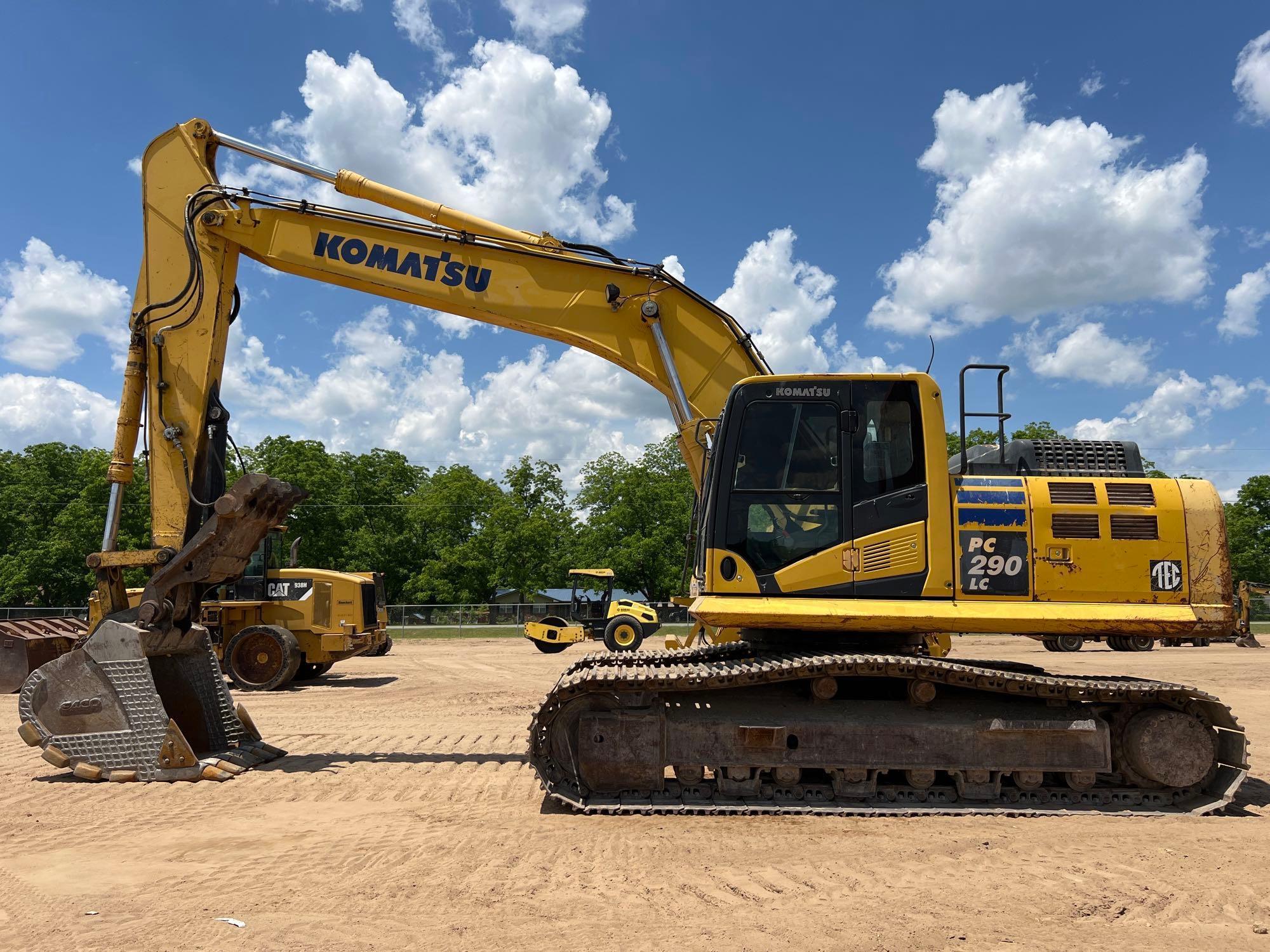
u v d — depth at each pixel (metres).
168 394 8.00
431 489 52.94
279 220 8.22
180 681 7.89
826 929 3.93
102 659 7.19
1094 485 6.44
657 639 26.17
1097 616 6.17
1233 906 4.25
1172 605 6.22
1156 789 6.16
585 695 6.30
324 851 5.13
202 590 7.96
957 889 4.47
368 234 8.23
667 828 5.63
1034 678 6.04
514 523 43.75
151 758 7.08
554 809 6.15
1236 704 12.61
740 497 6.50
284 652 14.32
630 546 42.44
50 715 7.18
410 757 8.16
